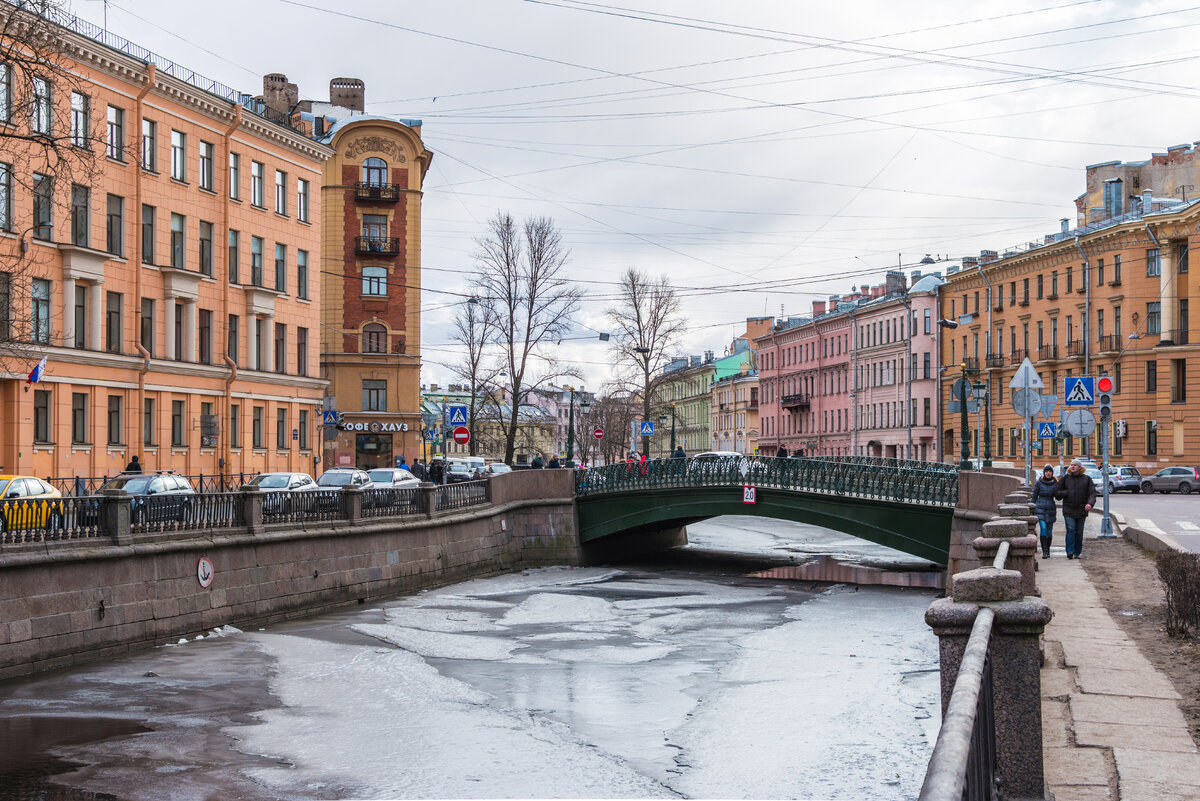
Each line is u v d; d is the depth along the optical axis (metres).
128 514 21.34
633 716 17.06
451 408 35.97
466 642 24.50
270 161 49.94
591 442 99.06
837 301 109.62
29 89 23.73
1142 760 8.12
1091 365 70.25
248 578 25.39
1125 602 16.33
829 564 44.53
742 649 23.55
